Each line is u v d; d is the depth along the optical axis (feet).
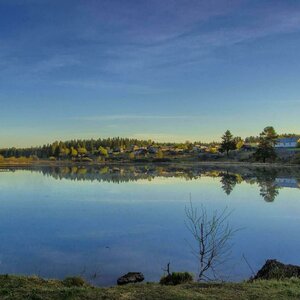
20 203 126.72
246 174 260.62
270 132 410.31
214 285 36.06
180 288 34.94
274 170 304.30
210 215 99.45
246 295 32.45
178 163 510.17
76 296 31.91
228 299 31.37
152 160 568.82
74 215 101.86
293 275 42.55
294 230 80.12
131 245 67.87
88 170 360.48
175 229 81.97
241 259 58.44
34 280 37.99
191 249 64.49
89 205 120.78
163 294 32.63
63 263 56.70
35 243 70.13
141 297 31.81
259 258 59.16
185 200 130.62
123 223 89.66
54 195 149.18
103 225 87.51
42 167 450.71
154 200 131.64
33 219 96.12
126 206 117.91
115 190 165.78
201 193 150.30
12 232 80.43
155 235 76.07
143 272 52.08
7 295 32.12
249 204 119.96
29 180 228.63
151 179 227.61
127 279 47.42
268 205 117.60
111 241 71.31
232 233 76.54
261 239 71.82
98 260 58.44
